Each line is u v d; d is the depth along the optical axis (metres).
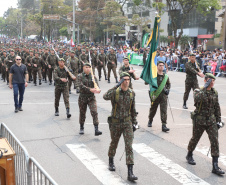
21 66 10.97
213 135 5.92
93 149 7.28
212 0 35.28
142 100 13.36
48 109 11.50
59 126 9.20
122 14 56.53
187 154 6.52
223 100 13.51
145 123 9.55
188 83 11.34
